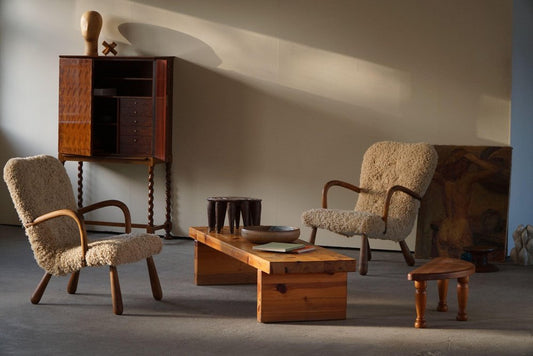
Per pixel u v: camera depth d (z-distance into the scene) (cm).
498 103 559
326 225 484
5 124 676
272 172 612
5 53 673
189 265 506
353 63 589
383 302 404
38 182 385
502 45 556
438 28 568
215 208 435
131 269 486
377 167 530
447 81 569
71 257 365
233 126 619
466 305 387
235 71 616
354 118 591
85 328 338
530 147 613
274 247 374
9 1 668
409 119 579
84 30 618
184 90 628
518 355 306
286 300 356
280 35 604
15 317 356
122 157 605
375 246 593
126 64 640
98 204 405
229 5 614
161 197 641
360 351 308
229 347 311
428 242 551
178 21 626
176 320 356
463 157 554
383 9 580
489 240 542
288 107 605
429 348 314
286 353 304
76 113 609
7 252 541
